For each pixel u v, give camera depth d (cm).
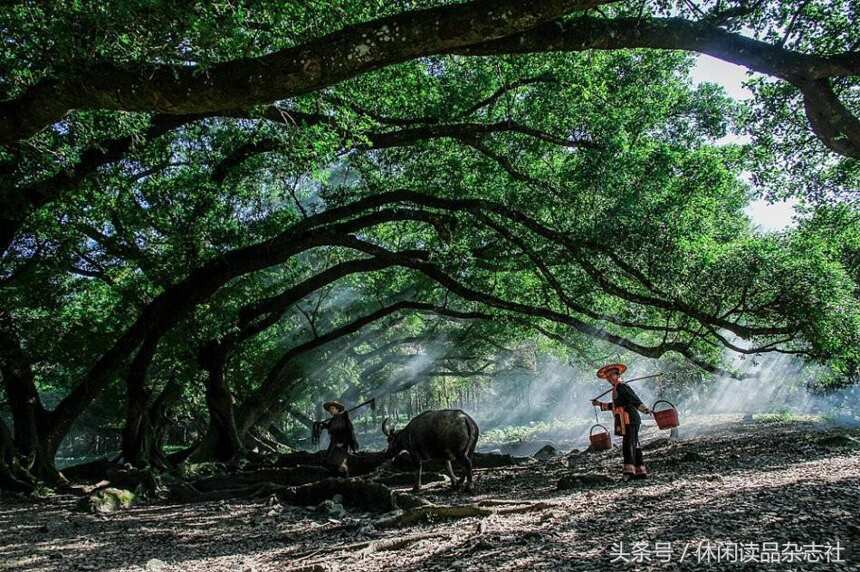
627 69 1825
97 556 960
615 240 1608
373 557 731
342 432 1698
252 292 2336
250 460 2541
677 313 1953
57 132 1188
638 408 1198
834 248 1827
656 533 630
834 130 936
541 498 1050
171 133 1902
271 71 754
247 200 2259
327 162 1529
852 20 1102
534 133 1767
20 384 1989
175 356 2295
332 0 974
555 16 702
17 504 1638
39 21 795
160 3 739
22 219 1497
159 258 2009
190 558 907
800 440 1538
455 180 1981
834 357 1723
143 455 2300
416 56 753
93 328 2300
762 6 1112
